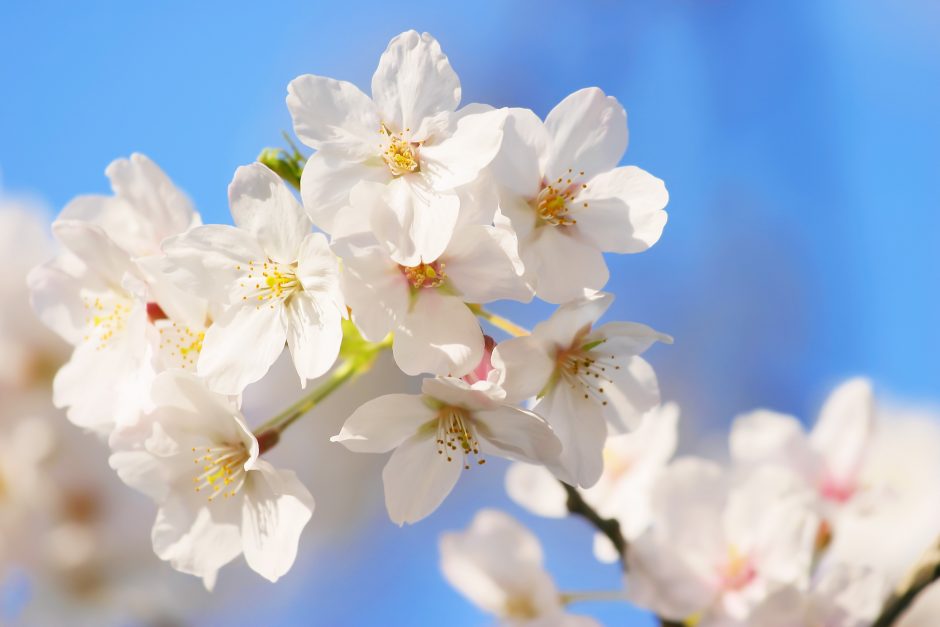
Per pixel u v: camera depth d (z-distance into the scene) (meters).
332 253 0.46
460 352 0.46
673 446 0.53
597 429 0.47
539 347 0.47
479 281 0.46
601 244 0.47
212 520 0.47
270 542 0.47
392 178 0.46
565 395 0.47
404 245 0.46
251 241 0.47
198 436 0.47
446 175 0.46
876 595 0.50
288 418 0.48
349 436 0.46
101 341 0.49
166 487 0.48
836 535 0.53
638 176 0.47
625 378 0.48
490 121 0.46
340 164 0.46
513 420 0.46
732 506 0.52
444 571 0.53
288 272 0.47
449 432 0.46
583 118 0.47
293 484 0.47
